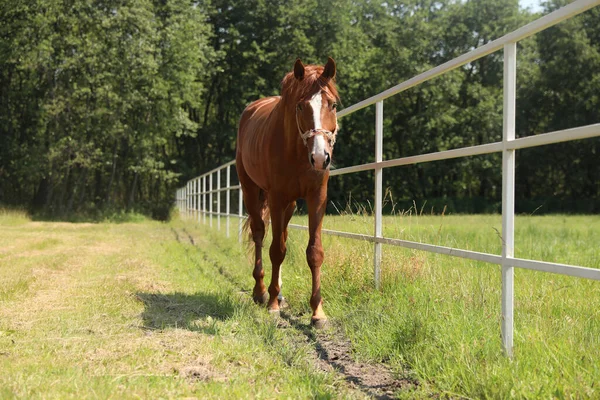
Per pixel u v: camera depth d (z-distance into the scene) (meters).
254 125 5.09
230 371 2.79
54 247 10.15
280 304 4.87
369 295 4.43
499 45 2.97
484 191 37.66
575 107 31.83
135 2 24.75
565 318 3.51
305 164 4.06
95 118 25.47
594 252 7.10
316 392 2.53
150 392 2.38
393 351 3.18
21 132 27.11
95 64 24.75
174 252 9.17
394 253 4.79
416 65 33.91
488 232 10.19
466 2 36.97
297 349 3.27
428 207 33.44
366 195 34.78
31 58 24.19
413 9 37.47
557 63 32.12
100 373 2.65
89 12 25.00
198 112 39.91
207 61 28.73
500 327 2.99
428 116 34.19
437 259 4.93
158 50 26.05
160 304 4.57
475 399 2.40
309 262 4.16
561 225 14.34
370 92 33.66
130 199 30.20
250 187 5.41
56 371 2.64
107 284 5.54
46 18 24.59
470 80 36.66
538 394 2.29
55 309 4.29
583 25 32.94
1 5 24.41
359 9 36.12
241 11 32.88
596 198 33.19
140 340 3.35
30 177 24.88
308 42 31.52
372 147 34.88
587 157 32.28
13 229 15.84
